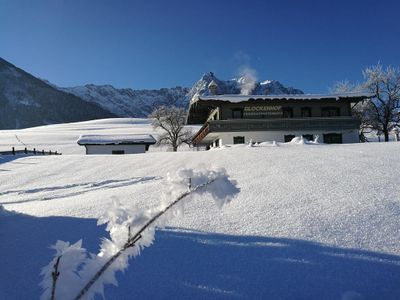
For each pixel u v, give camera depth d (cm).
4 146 6844
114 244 136
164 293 371
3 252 495
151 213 136
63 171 2027
